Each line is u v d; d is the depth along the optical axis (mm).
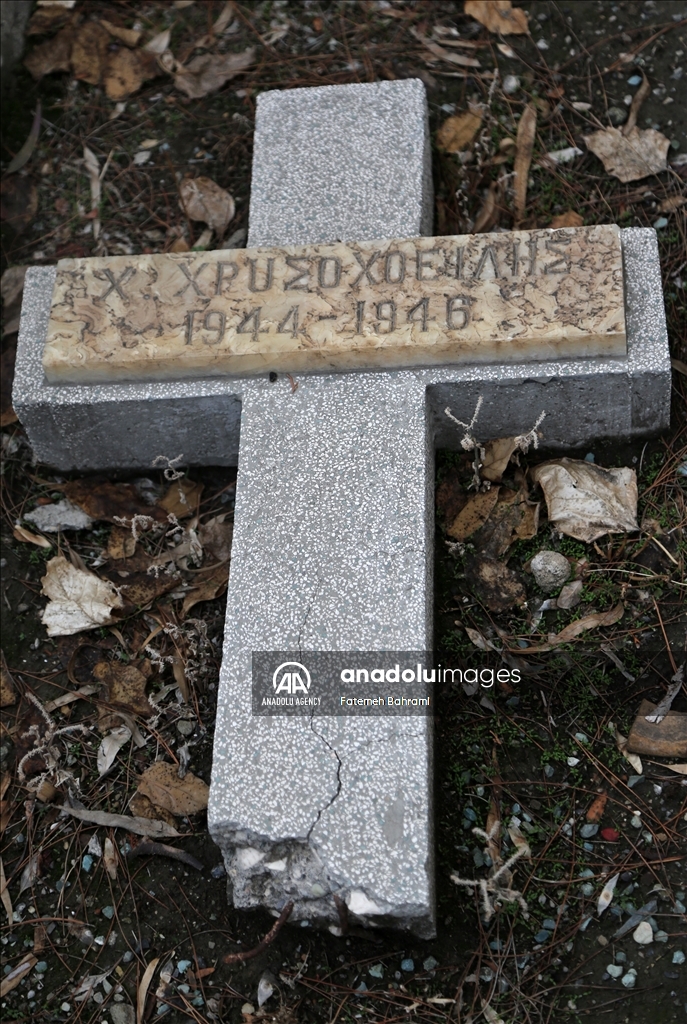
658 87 1426
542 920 1125
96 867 1182
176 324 1242
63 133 1504
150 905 1165
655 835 1142
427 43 1484
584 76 1442
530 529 1232
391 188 1315
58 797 1205
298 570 1157
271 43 1512
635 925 1118
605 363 1197
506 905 1130
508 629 1213
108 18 1553
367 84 1365
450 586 1231
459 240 1239
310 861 1078
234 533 1177
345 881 1065
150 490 1312
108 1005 1137
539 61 1458
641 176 1379
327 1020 1110
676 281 1329
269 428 1211
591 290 1206
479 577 1229
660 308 1210
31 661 1262
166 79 1515
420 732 1098
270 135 1354
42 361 1264
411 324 1213
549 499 1231
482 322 1207
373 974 1121
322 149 1341
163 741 1213
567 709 1187
